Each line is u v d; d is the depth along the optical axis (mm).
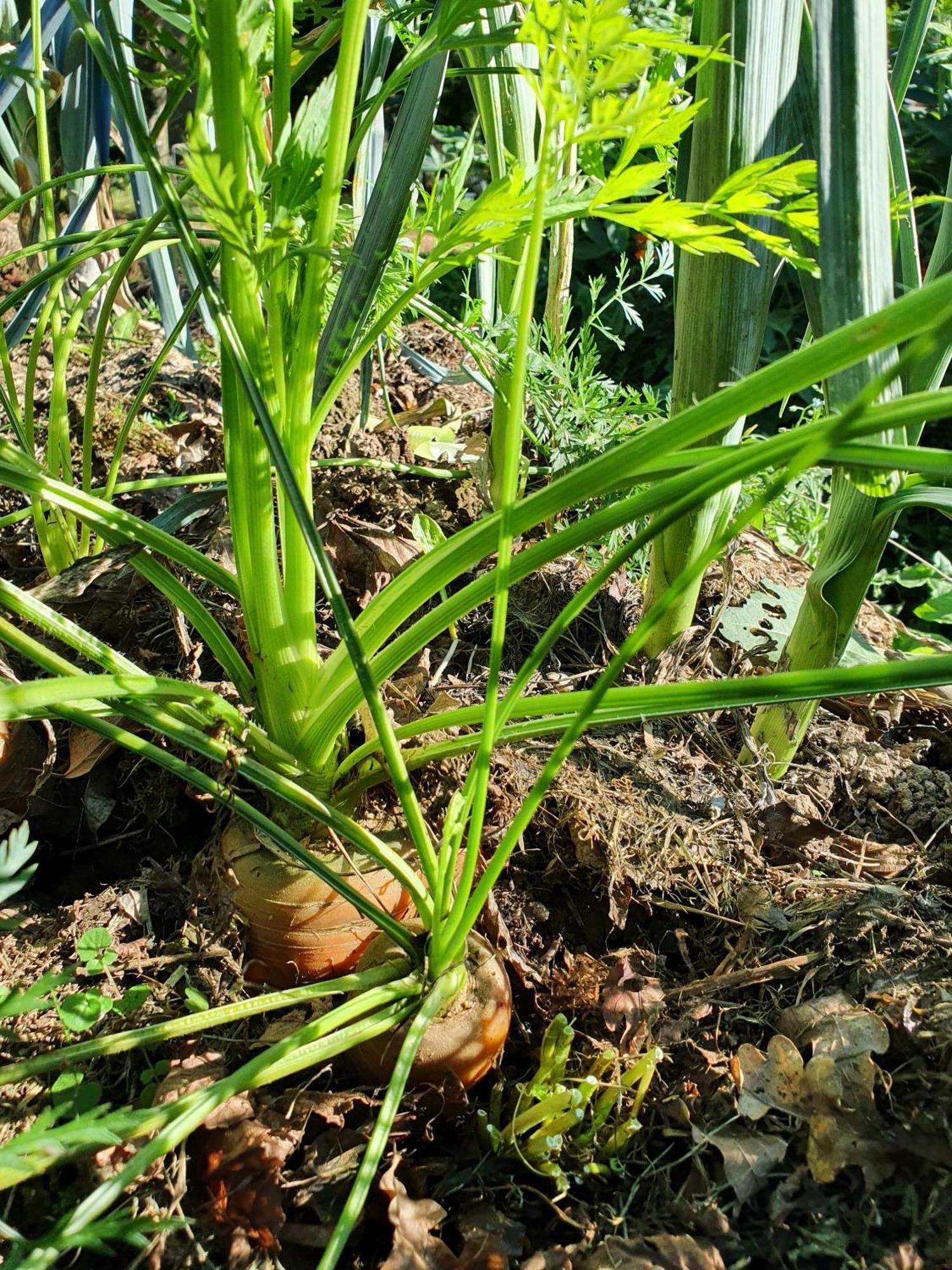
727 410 164
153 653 314
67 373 438
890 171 261
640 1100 224
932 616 472
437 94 229
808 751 326
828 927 264
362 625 225
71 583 231
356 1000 214
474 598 206
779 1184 217
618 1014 249
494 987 232
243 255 190
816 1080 227
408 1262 205
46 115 421
